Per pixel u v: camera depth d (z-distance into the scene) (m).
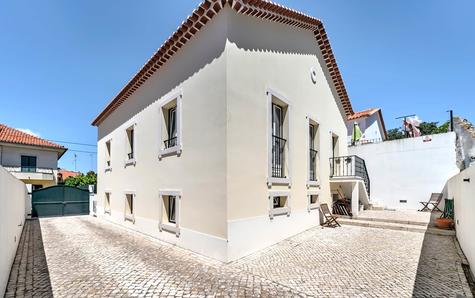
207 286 3.96
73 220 12.79
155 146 8.15
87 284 4.11
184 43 6.95
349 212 10.48
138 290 3.84
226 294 3.66
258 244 5.99
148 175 8.47
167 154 7.43
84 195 16.08
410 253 5.71
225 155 5.30
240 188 5.56
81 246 6.86
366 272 4.54
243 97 5.86
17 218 7.20
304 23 8.36
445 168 12.03
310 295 3.62
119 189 11.06
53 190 15.10
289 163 7.48
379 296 3.56
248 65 6.12
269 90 6.80
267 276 4.37
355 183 9.94
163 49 7.23
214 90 5.76
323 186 9.85
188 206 6.34
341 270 4.64
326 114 10.62
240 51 5.90
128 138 10.74
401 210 12.25
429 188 12.35
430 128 31.38
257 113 6.29
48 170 22.81
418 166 12.73
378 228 8.70
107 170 12.89
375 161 14.00
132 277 4.41
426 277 4.28
